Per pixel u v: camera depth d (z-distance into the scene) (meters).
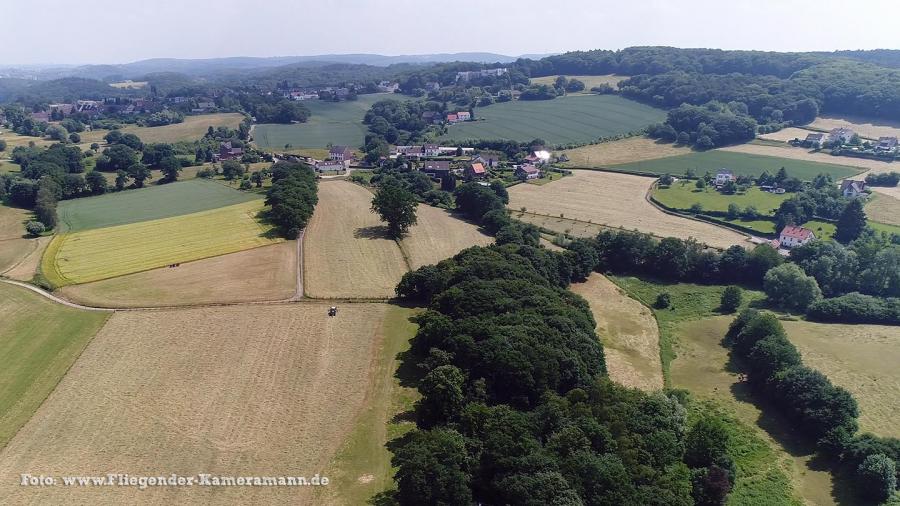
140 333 96.81
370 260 133.75
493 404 76.12
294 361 89.44
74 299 109.88
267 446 70.38
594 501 55.62
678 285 131.50
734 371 94.56
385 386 83.56
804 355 96.38
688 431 75.06
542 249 130.12
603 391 72.38
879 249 123.81
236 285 117.38
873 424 78.69
